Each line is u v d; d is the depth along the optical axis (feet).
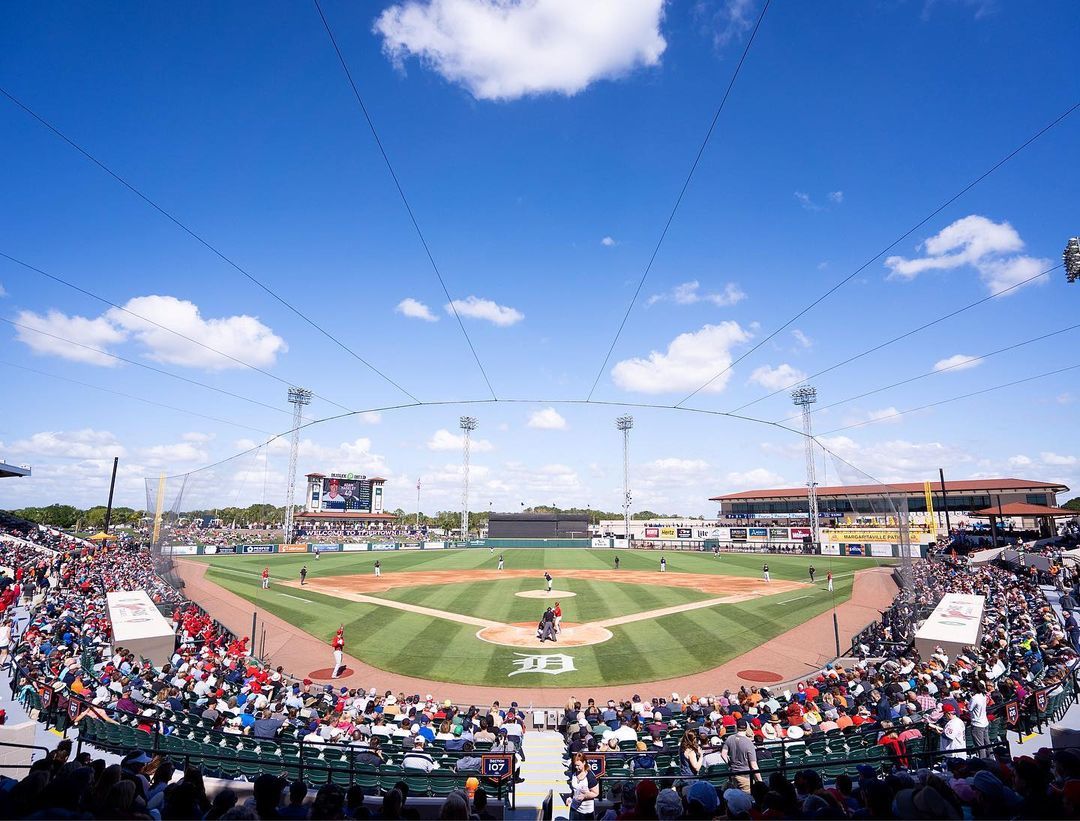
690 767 34.99
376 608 133.18
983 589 120.26
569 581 181.88
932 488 298.35
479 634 107.86
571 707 60.70
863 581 171.53
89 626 88.43
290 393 319.06
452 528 567.59
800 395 300.40
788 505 382.63
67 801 17.47
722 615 124.57
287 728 51.70
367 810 21.42
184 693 63.57
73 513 428.97
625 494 352.08
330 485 435.12
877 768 39.29
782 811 19.70
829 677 71.77
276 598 144.05
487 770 39.52
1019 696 50.44
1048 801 16.99
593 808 33.27
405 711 61.26
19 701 60.39
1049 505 278.67
